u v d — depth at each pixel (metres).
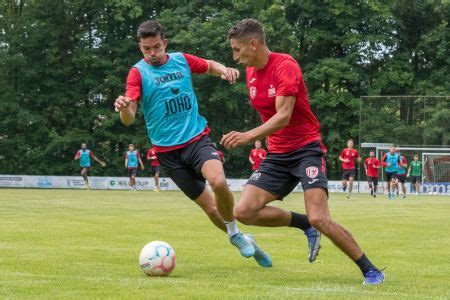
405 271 8.49
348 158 33.75
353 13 48.53
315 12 49.66
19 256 9.66
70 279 7.49
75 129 50.41
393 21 50.44
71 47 51.59
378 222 16.59
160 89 8.71
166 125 8.73
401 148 39.97
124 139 50.41
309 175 7.41
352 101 48.56
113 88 51.16
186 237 12.65
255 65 7.48
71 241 11.77
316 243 8.11
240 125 51.31
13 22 49.97
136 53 51.41
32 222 15.77
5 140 50.19
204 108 49.66
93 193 35.34
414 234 13.53
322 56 51.56
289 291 6.75
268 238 12.57
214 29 47.88
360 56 50.50
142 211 20.09
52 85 50.81
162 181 46.09
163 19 48.97
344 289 6.92
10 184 47.94
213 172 8.30
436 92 48.66
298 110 7.49
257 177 7.81
